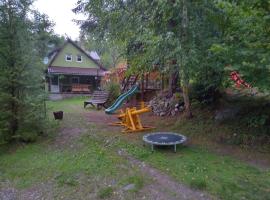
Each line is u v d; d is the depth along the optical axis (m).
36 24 10.52
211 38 7.30
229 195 5.11
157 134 8.10
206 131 8.73
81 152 7.91
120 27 10.11
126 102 14.40
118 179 6.04
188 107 9.91
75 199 5.67
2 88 9.70
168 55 7.56
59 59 32.81
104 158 7.15
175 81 12.27
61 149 8.55
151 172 6.16
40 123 10.27
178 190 5.41
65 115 13.91
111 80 20.19
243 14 5.51
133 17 9.34
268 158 6.77
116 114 13.89
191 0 7.61
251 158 6.82
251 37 5.73
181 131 9.14
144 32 8.35
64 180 6.44
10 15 9.70
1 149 9.41
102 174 6.35
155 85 15.30
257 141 7.54
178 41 7.36
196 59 7.02
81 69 33.81
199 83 10.08
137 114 10.12
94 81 34.38
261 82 5.97
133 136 9.02
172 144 7.18
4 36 9.62
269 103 8.59
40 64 10.32
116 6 10.60
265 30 5.45
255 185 5.41
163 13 7.96
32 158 8.20
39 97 10.20
